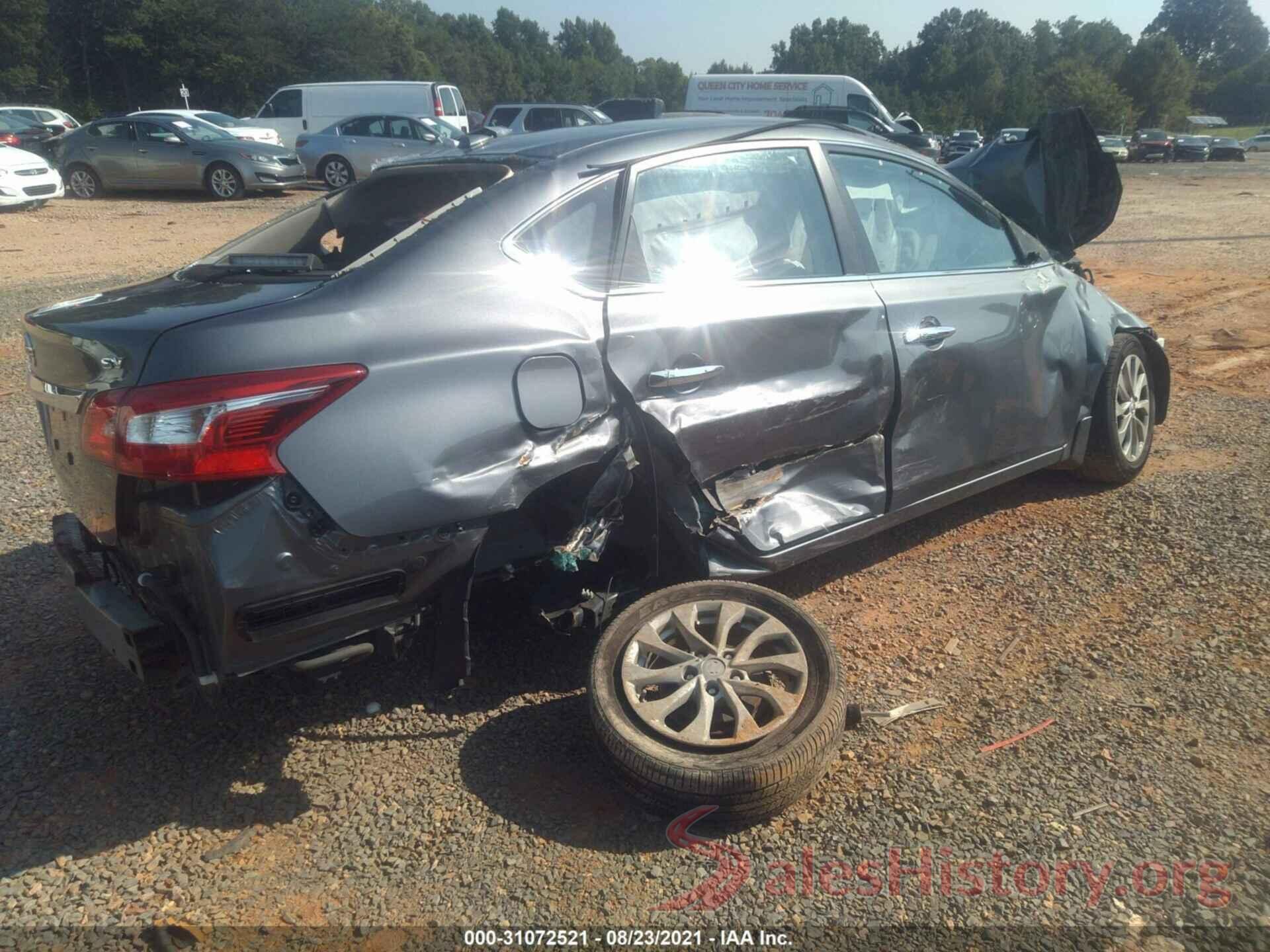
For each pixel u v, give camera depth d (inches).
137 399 92.1
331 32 2477.9
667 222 125.1
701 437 119.3
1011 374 157.1
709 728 104.0
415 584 103.1
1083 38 5634.8
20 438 219.6
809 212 138.7
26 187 611.2
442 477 101.0
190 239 511.5
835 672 110.0
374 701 124.8
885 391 138.1
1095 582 151.6
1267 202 783.1
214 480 91.5
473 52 4571.9
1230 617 138.9
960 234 161.0
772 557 129.4
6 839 101.9
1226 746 112.7
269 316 97.3
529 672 130.7
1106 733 115.6
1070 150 205.8
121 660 100.0
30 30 2226.9
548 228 115.5
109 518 102.8
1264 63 4562.0
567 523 116.3
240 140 713.0
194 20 2319.1
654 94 6082.7
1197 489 184.5
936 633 139.0
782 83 1033.5
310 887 95.9
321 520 96.3
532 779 110.5
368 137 784.3
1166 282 402.9
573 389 109.9
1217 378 261.7
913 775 109.7
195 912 92.9
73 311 110.3
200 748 116.3
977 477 156.9
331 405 95.7
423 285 105.2
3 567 159.6
